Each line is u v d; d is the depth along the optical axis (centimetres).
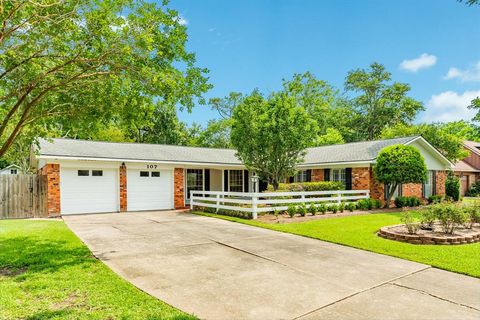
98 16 615
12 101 750
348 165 1789
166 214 1450
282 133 1415
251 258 662
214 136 3722
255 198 1220
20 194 1344
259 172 1564
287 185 1566
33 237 847
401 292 477
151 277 536
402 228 933
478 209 952
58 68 645
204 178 1995
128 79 684
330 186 1705
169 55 693
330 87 3678
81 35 642
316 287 495
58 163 1403
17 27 589
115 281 503
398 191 1770
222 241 825
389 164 1524
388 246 767
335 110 3788
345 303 434
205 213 1428
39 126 793
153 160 1594
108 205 1522
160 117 3169
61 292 457
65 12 615
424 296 461
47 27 624
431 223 934
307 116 1481
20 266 585
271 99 1478
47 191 1381
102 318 376
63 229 981
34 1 593
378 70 3828
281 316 393
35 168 1994
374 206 1562
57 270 559
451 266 601
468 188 2950
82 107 738
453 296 461
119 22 630
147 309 403
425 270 588
